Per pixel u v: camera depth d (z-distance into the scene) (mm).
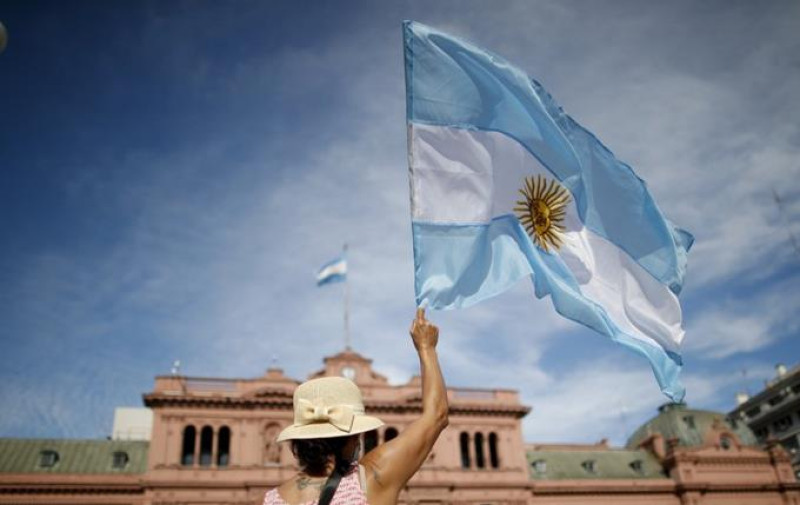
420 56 8609
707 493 68062
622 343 9055
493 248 8594
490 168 8836
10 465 56875
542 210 9094
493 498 61000
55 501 54500
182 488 55031
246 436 57938
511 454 63312
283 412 59375
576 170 9156
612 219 9523
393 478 4359
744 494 68938
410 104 8508
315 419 4469
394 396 62438
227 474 56188
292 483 4352
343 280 63938
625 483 66625
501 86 8891
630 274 9500
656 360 9273
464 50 8719
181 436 56812
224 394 59250
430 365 5117
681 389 9273
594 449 79312
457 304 8023
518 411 64750
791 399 91062
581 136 9266
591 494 65312
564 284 8906
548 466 69125
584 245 9344
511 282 8477
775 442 72125
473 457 62250
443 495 59500
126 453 59906
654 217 9633
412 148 8406
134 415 74250
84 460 58969
